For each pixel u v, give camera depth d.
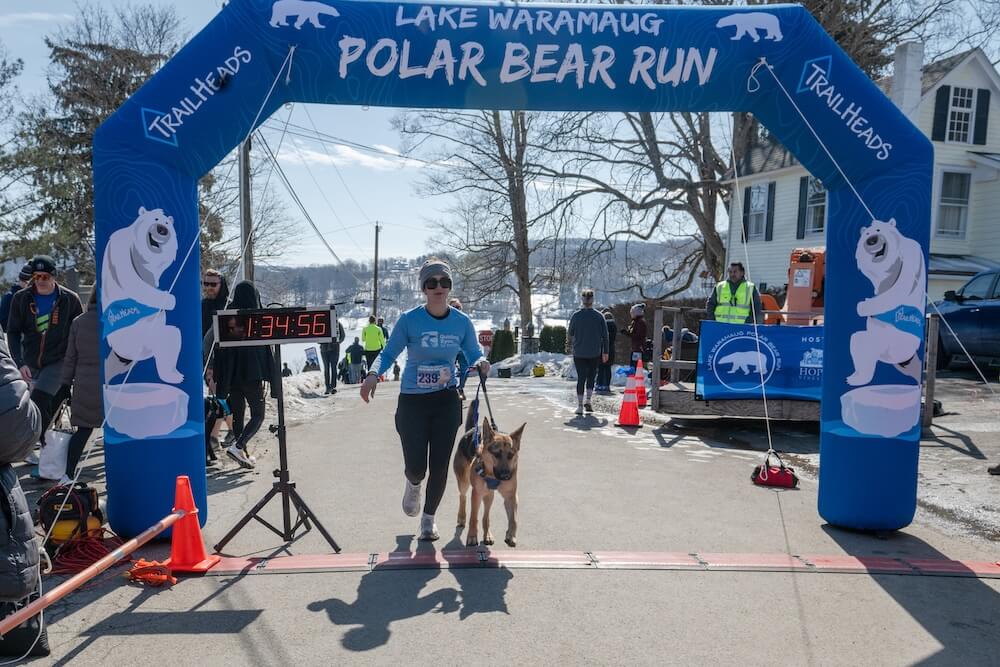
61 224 28.34
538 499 6.46
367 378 4.95
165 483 5.14
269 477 7.31
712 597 4.36
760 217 25.67
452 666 3.53
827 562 4.93
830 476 5.69
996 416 9.91
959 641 3.85
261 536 5.45
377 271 43.41
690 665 3.56
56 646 3.70
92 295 6.38
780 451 8.55
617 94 5.53
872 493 5.48
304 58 5.19
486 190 29.12
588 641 3.79
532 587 4.47
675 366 10.16
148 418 5.07
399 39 5.21
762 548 5.24
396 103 5.55
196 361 5.29
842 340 5.59
